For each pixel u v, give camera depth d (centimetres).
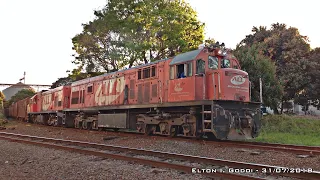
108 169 762
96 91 2022
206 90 1263
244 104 1269
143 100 1543
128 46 2562
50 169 794
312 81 2941
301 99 3062
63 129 2220
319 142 1391
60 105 2572
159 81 1445
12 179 700
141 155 959
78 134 1805
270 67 2144
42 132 2048
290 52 3084
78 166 816
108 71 2955
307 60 2912
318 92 2900
